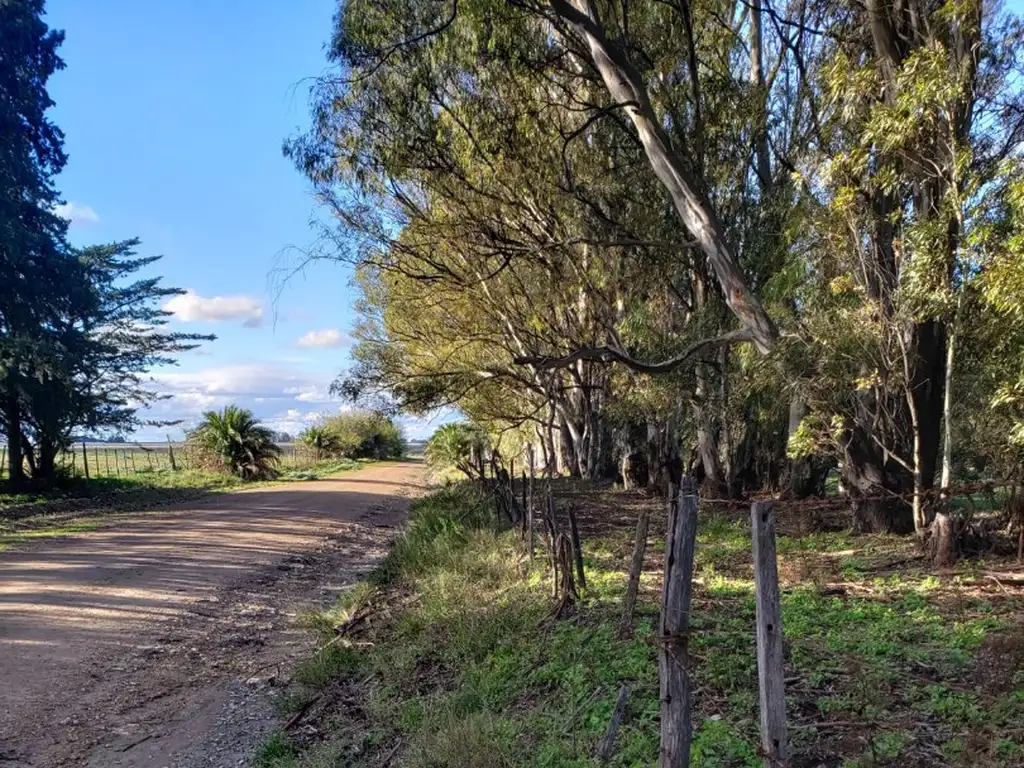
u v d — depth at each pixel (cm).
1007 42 903
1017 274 637
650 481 1828
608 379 1934
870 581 738
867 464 1041
